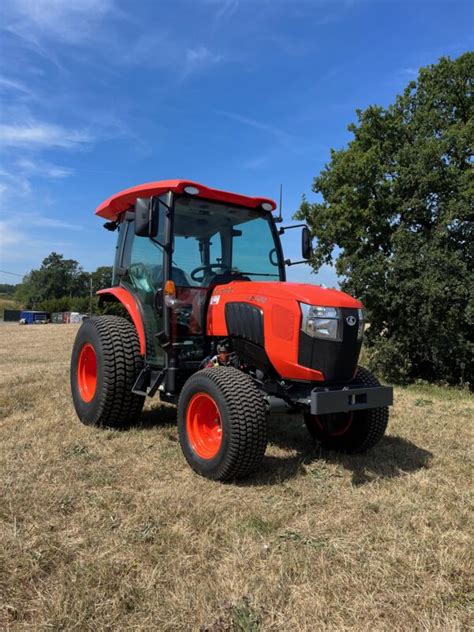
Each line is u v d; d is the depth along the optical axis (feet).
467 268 31.58
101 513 9.92
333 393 11.59
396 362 31.81
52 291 314.14
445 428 17.98
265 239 16.38
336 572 8.06
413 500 11.02
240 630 6.65
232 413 11.50
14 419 17.49
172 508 10.12
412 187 32.78
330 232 34.53
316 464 13.29
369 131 35.47
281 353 12.36
